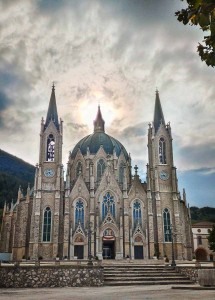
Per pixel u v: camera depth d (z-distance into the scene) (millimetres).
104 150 88250
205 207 156375
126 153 93000
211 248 70250
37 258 67312
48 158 79438
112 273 35125
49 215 73188
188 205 84188
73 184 80250
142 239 73000
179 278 34469
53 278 30172
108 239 72312
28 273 29797
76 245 71188
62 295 20875
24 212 76438
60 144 79812
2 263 36281
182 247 72375
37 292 23797
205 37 8484
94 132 96812
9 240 84562
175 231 73062
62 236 71875
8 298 18938
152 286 29594
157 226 73375
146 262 51094
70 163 89625
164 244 72312
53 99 86250
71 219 73812
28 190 78438
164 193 77312
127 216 73812
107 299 17156
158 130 83188
